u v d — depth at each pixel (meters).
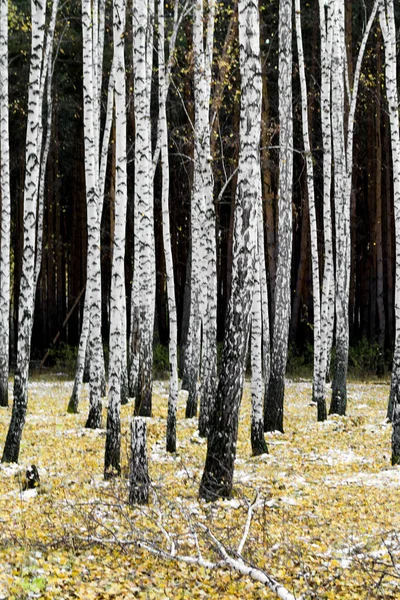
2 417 16.05
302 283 31.16
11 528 8.05
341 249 18.34
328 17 19.30
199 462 12.16
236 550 6.46
